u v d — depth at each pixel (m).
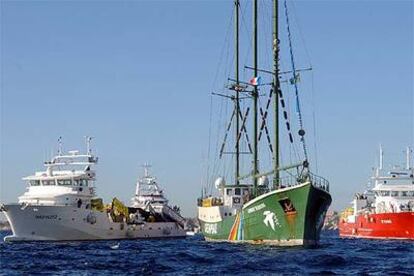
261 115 83.44
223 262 55.81
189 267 52.34
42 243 98.38
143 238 115.25
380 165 127.38
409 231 114.81
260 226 72.38
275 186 74.50
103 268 52.88
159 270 50.38
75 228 103.12
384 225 119.56
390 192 125.88
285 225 69.06
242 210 75.50
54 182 106.44
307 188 65.62
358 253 70.94
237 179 87.12
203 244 85.25
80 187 106.00
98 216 106.25
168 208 126.38
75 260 61.56
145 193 130.62
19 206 98.94
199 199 95.75
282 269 49.84
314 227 68.88
